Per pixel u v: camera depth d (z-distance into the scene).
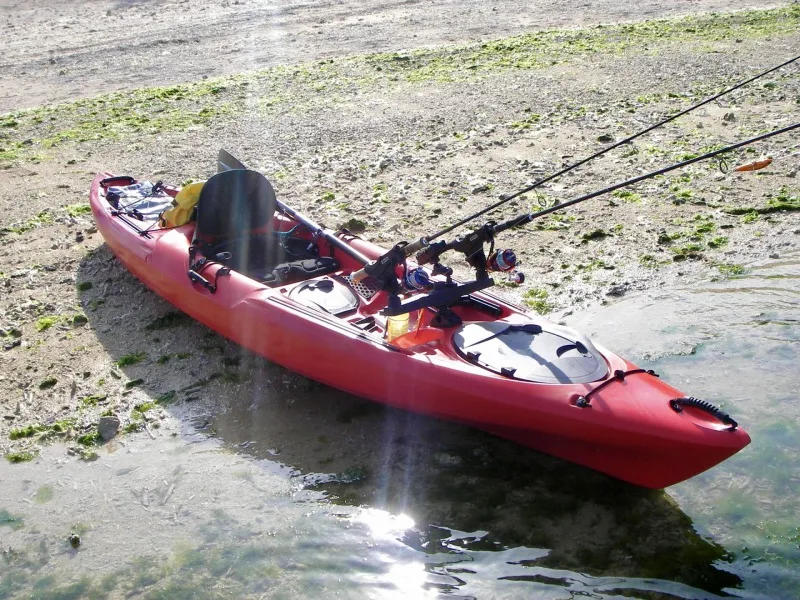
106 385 6.39
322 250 7.02
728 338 6.64
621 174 9.84
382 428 5.80
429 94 13.31
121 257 7.54
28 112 13.44
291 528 4.92
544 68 14.42
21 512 5.16
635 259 8.01
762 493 5.05
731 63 13.91
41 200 9.73
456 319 5.73
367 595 4.43
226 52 17.09
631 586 4.42
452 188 9.62
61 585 4.58
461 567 4.60
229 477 5.38
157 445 5.73
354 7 21.00
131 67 16.34
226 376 6.44
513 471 5.34
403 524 4.93
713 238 8.30
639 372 5.18
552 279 7.72
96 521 5.05
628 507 5.00
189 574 4.61
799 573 4.46
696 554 4.63
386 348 5.46
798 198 9.01
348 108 12.80
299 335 5.77
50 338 7.02
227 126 12.18
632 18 18.36
